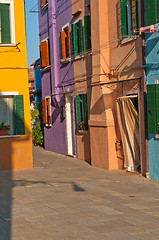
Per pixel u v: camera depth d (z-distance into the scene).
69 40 18.62
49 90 22.48
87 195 9.66
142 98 12.24
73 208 8.12
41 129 25.95
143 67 12.02
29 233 6.36
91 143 15.72
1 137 14.88
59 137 21.23
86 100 16.94
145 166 12.36
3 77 15.00
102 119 14.59
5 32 15.02
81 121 18.00
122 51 13.47
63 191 10.26
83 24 16.98
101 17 14.40
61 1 19.58
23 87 15.15
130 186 10.91
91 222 6.95
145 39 11.95
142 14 11.91
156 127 11.41
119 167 14.31
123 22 13.22
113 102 14.41
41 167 15.76
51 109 22.48
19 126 14.98
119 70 13.73
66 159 18.44
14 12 15.06
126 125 13.16
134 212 7.73
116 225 6.73
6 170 14.92
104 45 14.44
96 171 14.18
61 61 19.25
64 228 6.60
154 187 10.66
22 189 10.62
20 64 15.13
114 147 14.38
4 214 7.73
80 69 17.45
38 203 8.73
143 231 6.36
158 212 7.73
